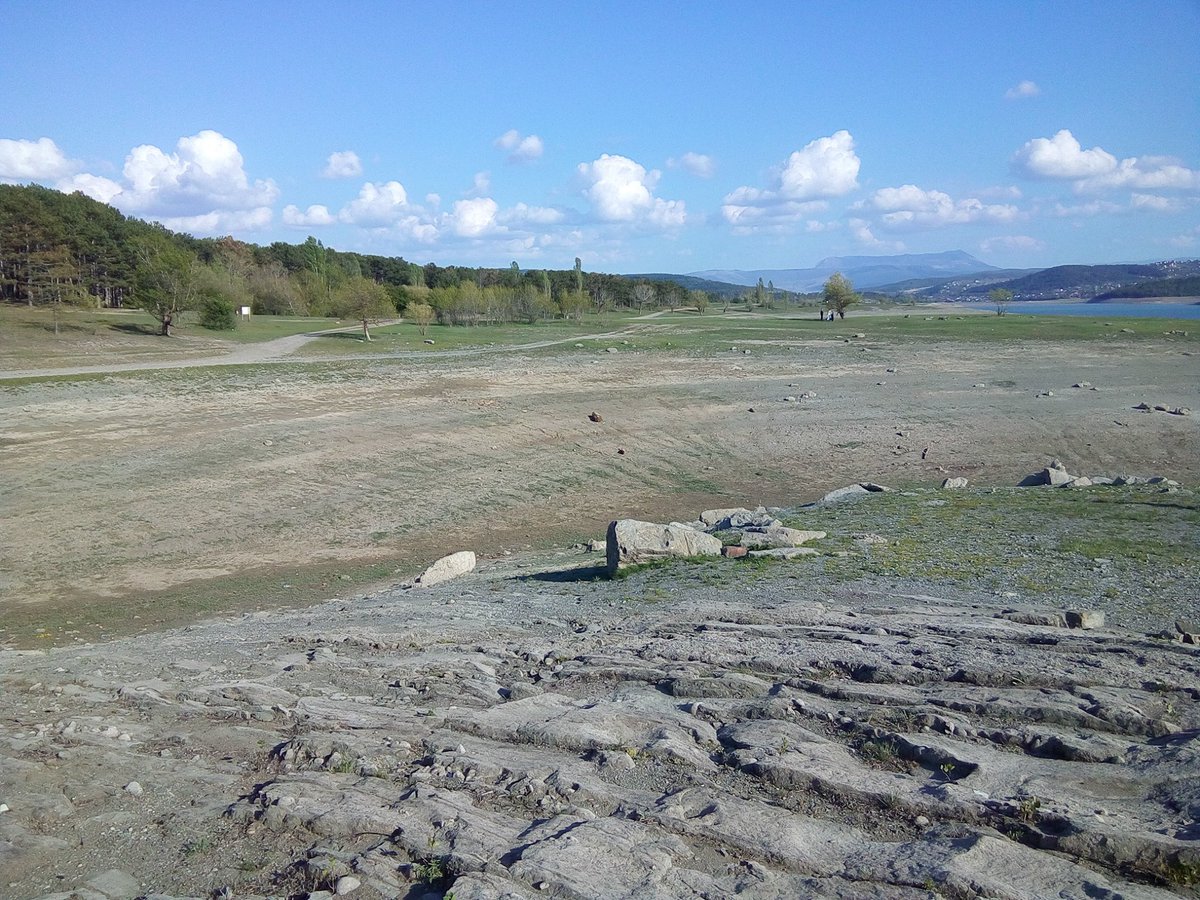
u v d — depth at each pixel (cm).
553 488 3788
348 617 1689
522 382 6025
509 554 2795
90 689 1152
